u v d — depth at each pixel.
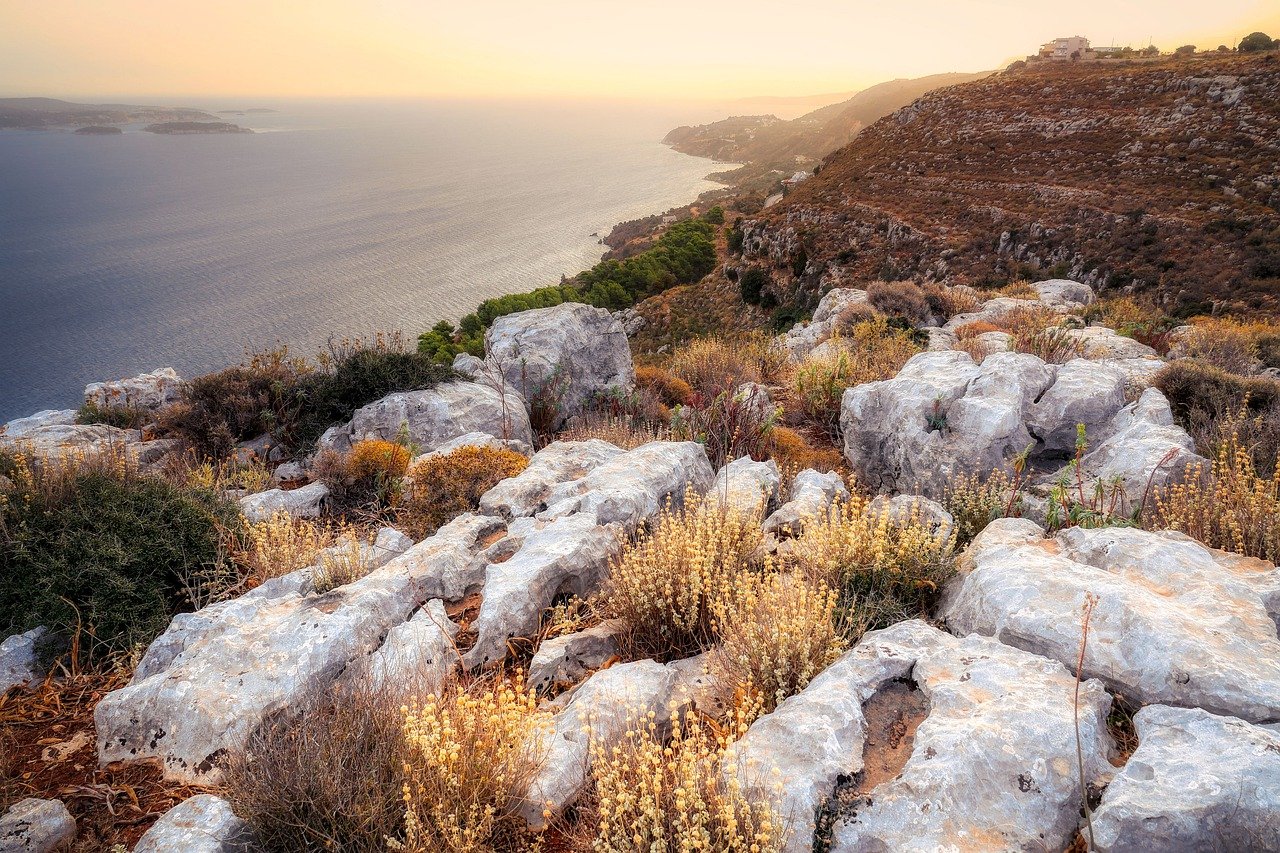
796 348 18.62
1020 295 23.53
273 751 3.21
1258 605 3.65
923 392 8.29
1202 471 5.83
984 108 108.94
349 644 4.28
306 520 7.57
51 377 162.38
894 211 88.38
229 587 5.60
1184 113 83.69
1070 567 4.17
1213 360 11.52
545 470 7.48
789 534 6.02
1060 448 7.89
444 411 9.88
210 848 2.80
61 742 4.04
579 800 3.27
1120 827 2.49
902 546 4.74
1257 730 2.71
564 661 4.34
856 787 2.93
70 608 5.02
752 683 3.75
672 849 2.70
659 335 85.25
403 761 3.07
